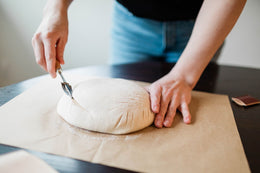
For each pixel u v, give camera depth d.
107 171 0.42
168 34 1.07
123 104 0.56
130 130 0.55
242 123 0.62
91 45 1.85
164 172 0.42
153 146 0.50
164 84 0.68
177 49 1.14
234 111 0.69
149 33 1.09
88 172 0.41
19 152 0.35
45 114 0.61
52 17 0.65
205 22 0.67
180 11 0.98
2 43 1.93
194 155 0.48
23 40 1.90
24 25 1.83
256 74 1.04
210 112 0.67
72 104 0.57
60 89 0.76
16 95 0.71
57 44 0.66
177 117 0.65
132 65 1.04
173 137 0.54
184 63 0.70
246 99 0.75
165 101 0.64
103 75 0.89
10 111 0.60
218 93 0.82
